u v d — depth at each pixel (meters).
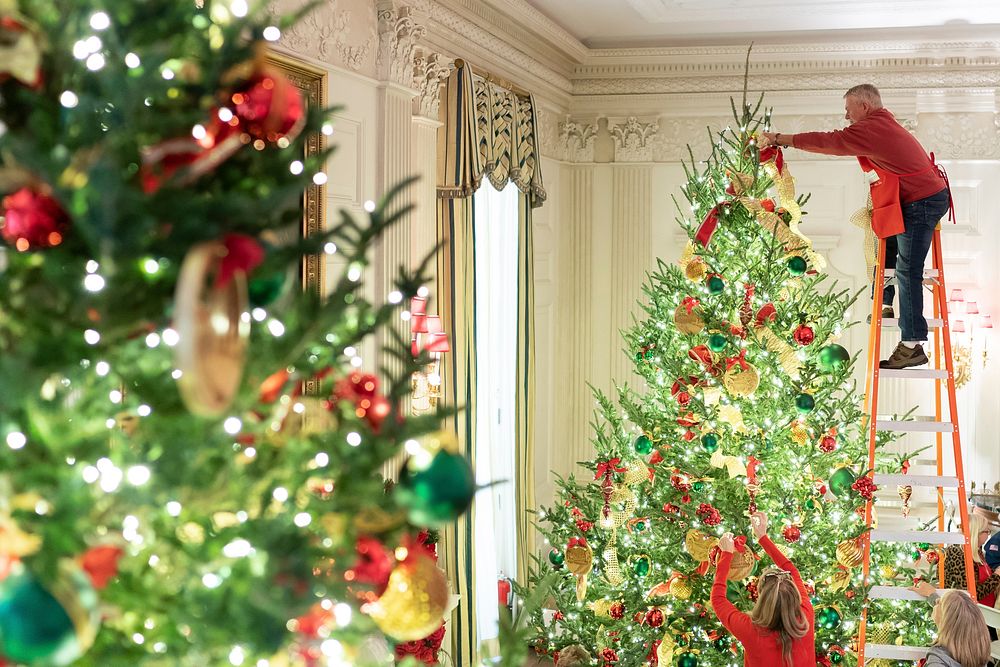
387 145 4.30
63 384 1.36
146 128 1.31
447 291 5.06
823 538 4.13
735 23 6.46
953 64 6.76
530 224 6.38
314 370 1.59
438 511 1.52
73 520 1.20
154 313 1.28
